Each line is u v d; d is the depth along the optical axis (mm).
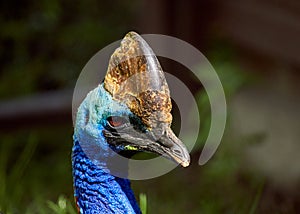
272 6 10953
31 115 11656
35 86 14211
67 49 14625
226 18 11625
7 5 14516
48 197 10000
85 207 5457
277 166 11258
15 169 10367
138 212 5477
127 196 5441
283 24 10820
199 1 11812
